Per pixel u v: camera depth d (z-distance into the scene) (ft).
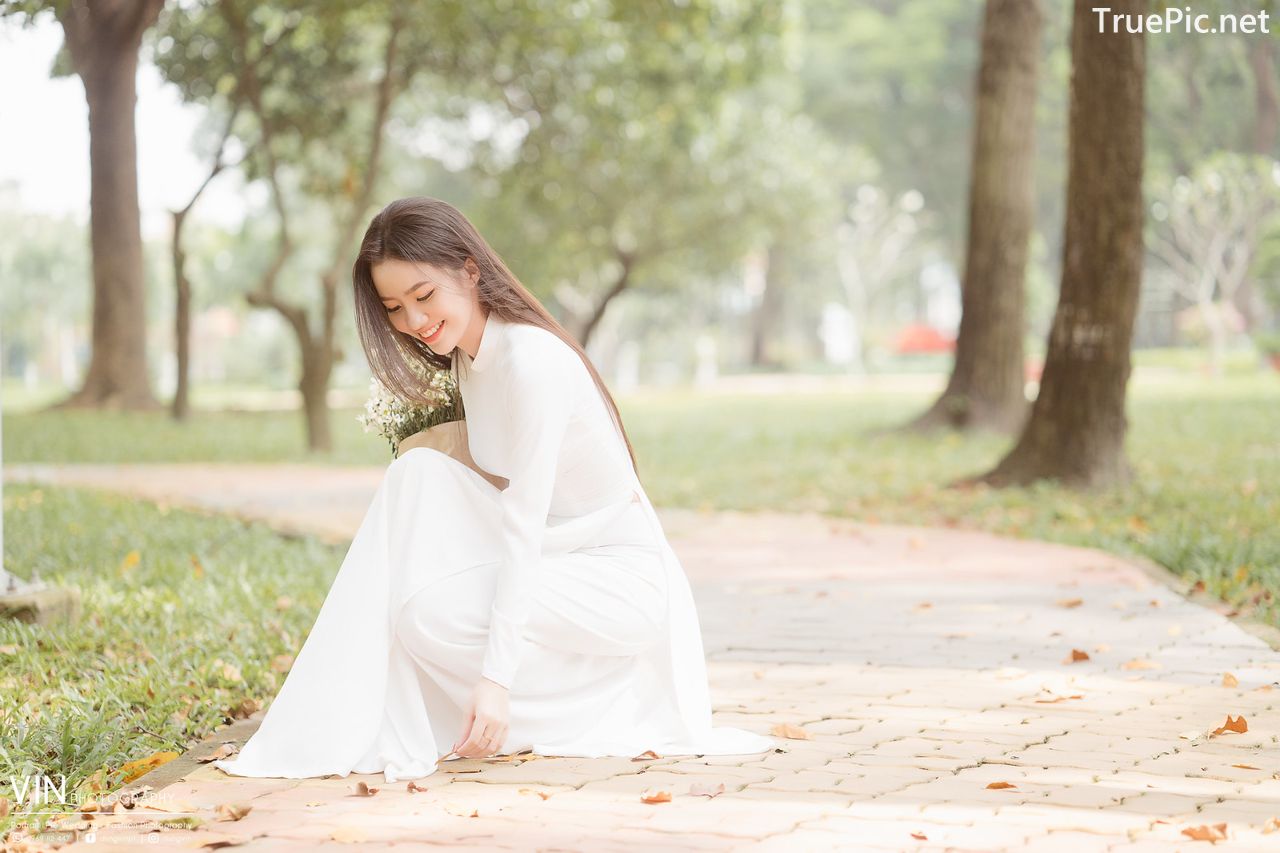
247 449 50.44
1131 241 32.42
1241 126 94.53
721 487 36.88
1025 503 30.78
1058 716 12.41
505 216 84.58
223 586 19.56
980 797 9.57
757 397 99.86
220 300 150.20
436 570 10.16
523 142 73.77
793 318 215.72
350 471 42.63
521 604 9.97
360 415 11.16
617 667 10.90
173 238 64.90
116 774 10.58
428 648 10.09
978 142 50.14
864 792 9.73
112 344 72.43
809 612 18.61
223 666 14.15
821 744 11.30
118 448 50.19
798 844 8.49
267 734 10.23
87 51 42.57
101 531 25.17
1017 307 50.21
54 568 20.84
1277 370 111.24
